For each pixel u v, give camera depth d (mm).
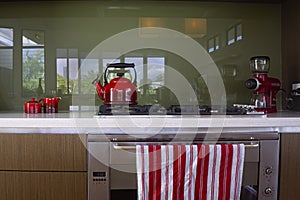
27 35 1938
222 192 1305
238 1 1962
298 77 1772
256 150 1334
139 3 1951
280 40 1996
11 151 1325
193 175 1292
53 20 1938
